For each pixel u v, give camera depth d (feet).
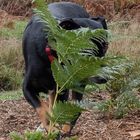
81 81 13.96
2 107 27.25
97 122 23.35
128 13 56.49
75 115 13.83
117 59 13.44
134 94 24.22
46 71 19.85
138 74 24.39
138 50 38.58
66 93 19.80
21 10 63.05
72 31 13.32
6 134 22.24
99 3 59.41
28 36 20.54
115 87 24.08
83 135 21.54
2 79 37.27
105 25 22.17
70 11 22.86
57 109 13.57
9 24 53.98
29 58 20.22
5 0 64.90
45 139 13.91
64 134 20.18
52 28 13.50
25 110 26.45
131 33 45.52
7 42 43.16
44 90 20.51
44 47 19.43
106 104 21.68
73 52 13.50
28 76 20.29
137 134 21.12
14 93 32.50
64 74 13.58
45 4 13.42
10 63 39.34
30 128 23.12
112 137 21.26
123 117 23.98
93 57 13.15
